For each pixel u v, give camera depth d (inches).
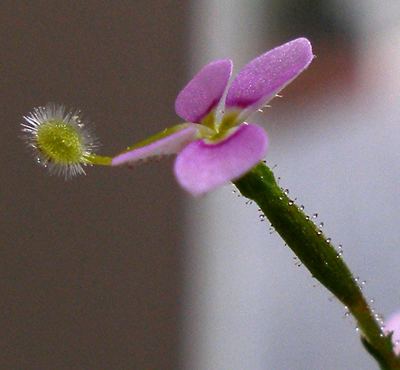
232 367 7.1
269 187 3.5
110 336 6.6
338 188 9.4
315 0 11.4
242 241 7.3
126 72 6.4
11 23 6.4
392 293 7.9
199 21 6.4
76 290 6.6
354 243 8.6
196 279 6.7
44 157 3.5
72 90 6.4
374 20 11.5
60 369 6.6
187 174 3.2
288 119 10.6
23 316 6.6
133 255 6.6
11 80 6.4
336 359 7.8
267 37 10.8
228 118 3.5
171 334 6.6
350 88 11.1
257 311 7.8
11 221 6.5
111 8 6.4
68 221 6.5
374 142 10.1
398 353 3.5
